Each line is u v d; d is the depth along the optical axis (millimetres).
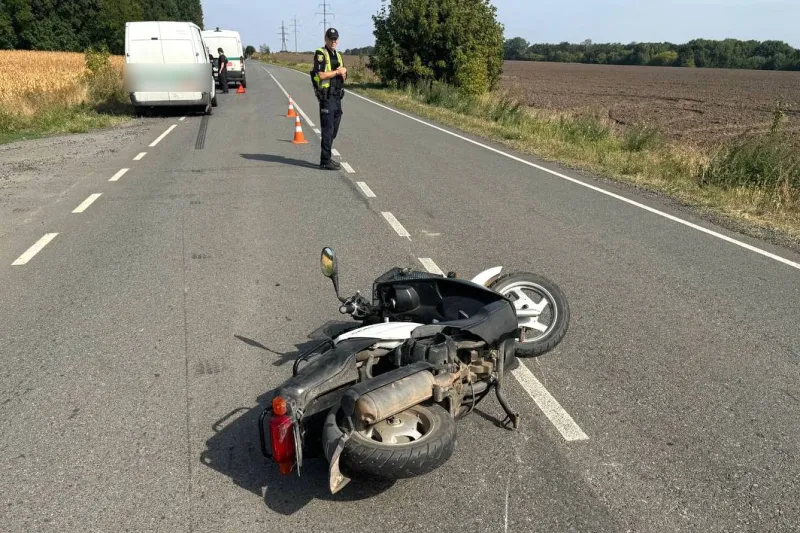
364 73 48594
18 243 8453
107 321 6059
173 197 10883
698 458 4016
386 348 3867
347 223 9336
